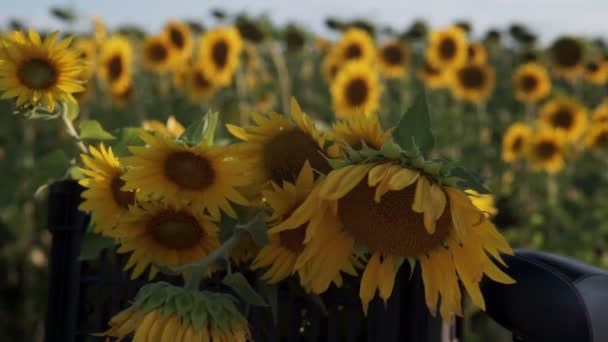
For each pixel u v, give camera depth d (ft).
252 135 4.24
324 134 4.22
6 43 4.69
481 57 23.12
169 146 4.18
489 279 4.42
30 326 13.46
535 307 4.19
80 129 4.84
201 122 4.42
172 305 3.92
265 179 4.24
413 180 3.73
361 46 18.63
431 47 20.44
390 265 3.98
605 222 17.67
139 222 4.27
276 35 19.07
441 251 3.98
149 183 4.20
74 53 4.76
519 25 27.73
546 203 17.84
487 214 4.20
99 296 4.52
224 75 16.02
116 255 4.54
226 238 4.30
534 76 20.35
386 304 4.21
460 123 21.43
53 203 4.54
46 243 14.08
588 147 18.35
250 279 4.40
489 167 19.80
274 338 4.36
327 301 4.32
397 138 4.27
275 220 4.13
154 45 17.26
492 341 12.77
